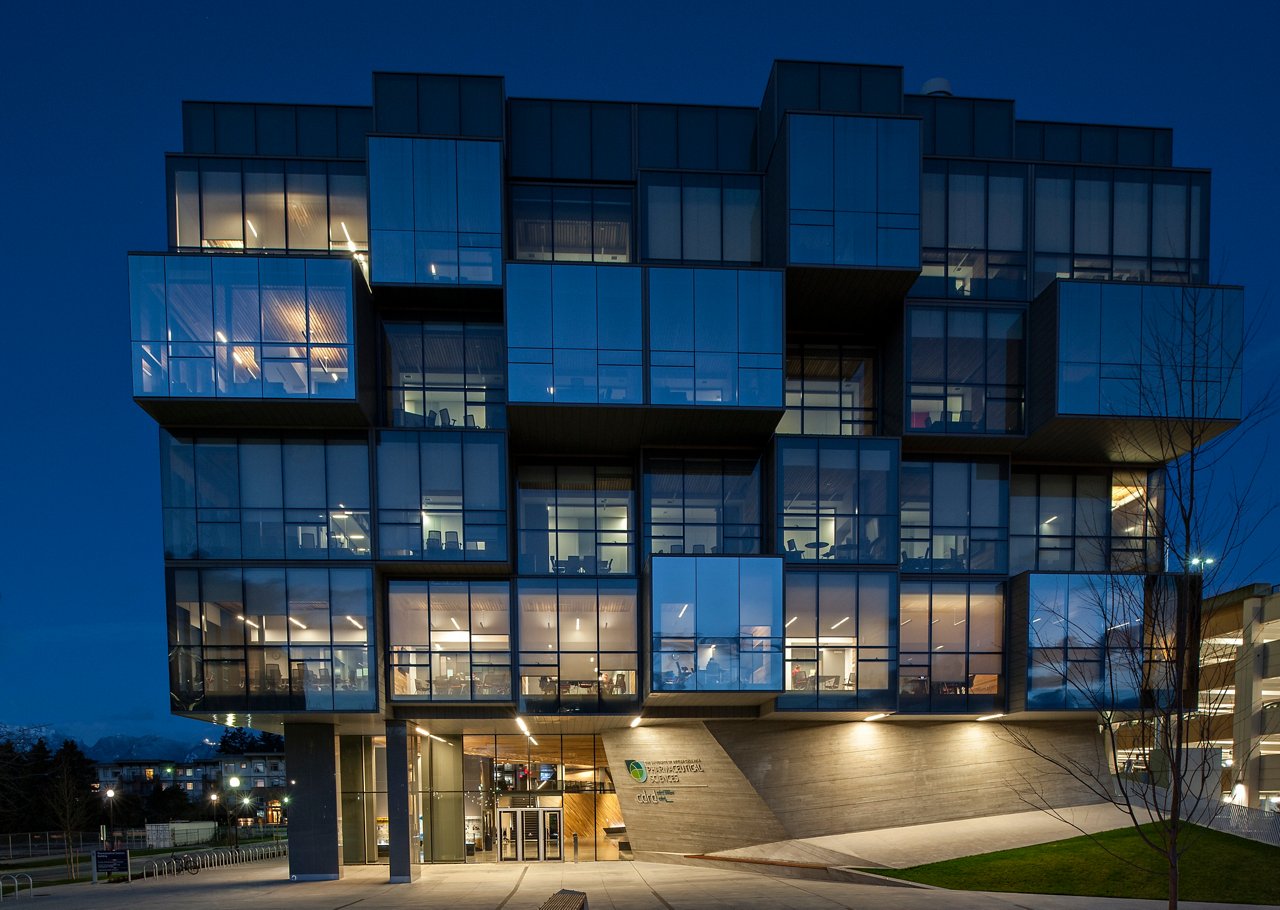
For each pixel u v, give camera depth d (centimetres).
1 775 4934
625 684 2358
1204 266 2514
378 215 2258
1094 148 2645
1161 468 2608
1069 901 1712
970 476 2494
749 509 2467
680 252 2414
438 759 2898
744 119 2567
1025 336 2427
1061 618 2339
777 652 2214
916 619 2425
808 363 2581
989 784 2564
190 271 2122
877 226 2280
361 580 2205
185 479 2208
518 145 2473
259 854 3950
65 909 1825
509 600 2328
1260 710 3000
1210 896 1714
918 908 1636
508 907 1728
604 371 2225
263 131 2445
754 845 2580
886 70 2483
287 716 2267
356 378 2131
